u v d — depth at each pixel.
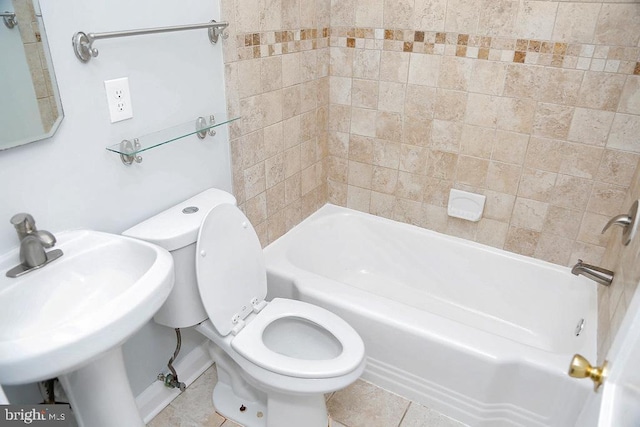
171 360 1.65
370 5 2.02
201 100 1.58
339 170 2.45
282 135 2.04
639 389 0.50
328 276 2.38
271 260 2.03
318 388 1.33
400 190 2.30
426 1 1.89
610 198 1.79
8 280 1.07
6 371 0.84
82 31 1.16
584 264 1.67
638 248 1.25
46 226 1.19
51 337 0.88
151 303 1.05
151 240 1.34
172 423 1.65
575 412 1.44
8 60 1.03
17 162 1.09
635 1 1.52
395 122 2.17
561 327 1.91
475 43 1.85
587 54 1.65
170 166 1.53
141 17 1.30
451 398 1.67
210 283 1.45
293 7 1.88
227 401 1.72
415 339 1.63
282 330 1.64
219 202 1.60
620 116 1.67
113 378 1.21
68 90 1.16
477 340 1.57
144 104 1.38
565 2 1.63
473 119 1.97
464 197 2.11
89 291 1.19
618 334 0.73
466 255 2.18
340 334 1.49
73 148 1.21
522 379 1.52
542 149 1.87
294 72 1.99
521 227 2.04
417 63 2.01
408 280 2.37
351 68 2.18
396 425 1.67
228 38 1.60
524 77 1.80
